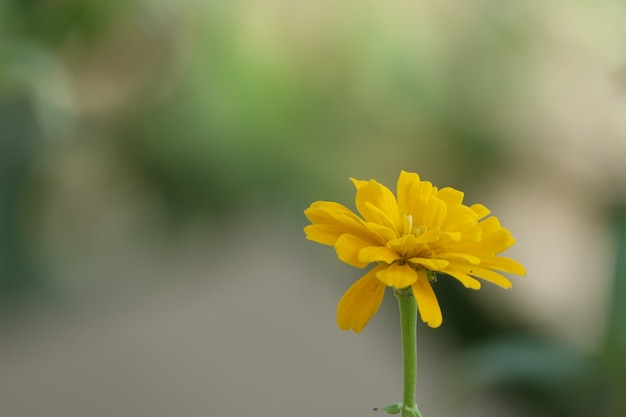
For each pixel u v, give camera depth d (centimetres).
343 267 141
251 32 133
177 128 131
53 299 129
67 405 141
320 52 135
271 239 147
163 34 126
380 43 135
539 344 87
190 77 131
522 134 133
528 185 134
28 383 142
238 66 133
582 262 124
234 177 134
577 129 131
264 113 134
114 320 146
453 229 50
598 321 92
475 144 134
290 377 148
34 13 113
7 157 112
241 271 155
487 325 116
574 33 128
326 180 135
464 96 134
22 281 122
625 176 126
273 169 135
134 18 121
